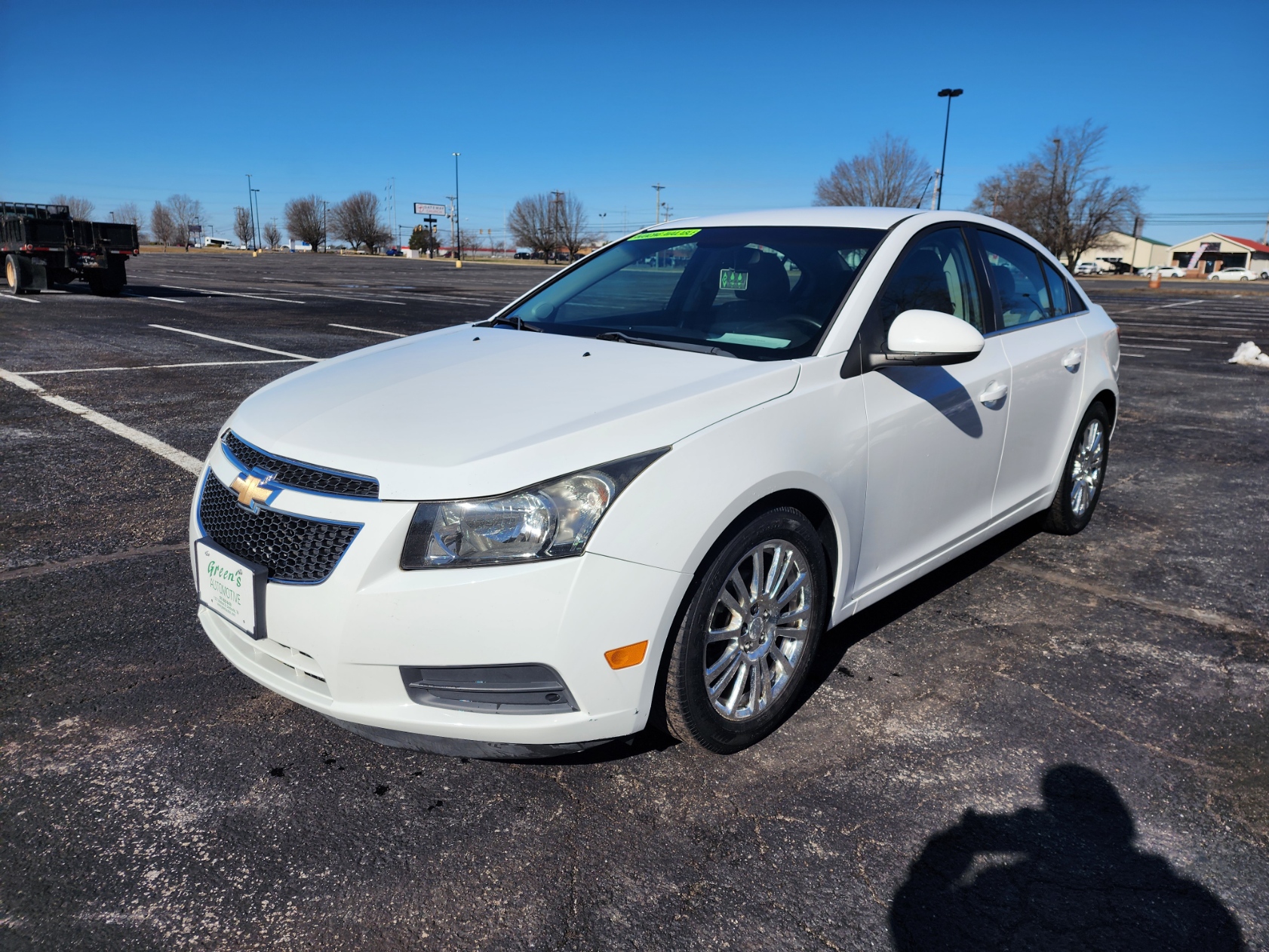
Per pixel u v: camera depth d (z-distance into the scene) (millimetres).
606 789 2309
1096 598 3631
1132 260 93062
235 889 1930
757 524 2281
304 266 46469
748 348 2686
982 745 2551
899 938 1843
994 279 3482
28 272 17750
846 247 3008
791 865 2045
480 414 2227
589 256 3809
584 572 1979
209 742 2467
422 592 1952
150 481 4871
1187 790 2365
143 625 3143
